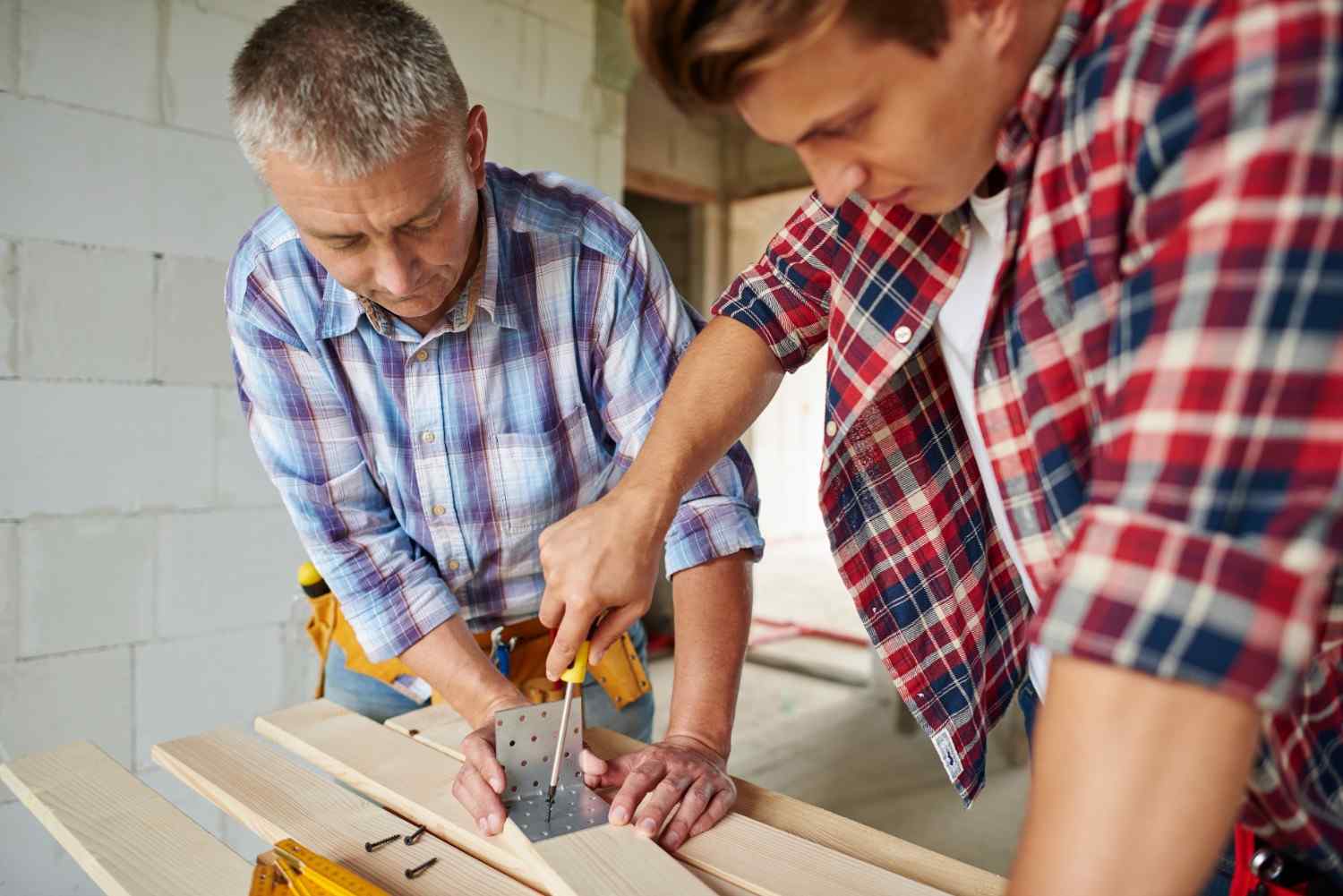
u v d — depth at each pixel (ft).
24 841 6.81
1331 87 1.31
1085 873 1.37
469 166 3.45
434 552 4.26
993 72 1.71
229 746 3.68
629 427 3.95
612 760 3.32
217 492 7.59
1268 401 1.32
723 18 1.50
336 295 3.68
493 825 2.94
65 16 6.66
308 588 4.82
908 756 10.07
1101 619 1.38
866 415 2.99
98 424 6.98
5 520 6.62
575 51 10.24
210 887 2.89
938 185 1.87
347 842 2.98
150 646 7.30
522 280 3.77
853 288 2.69
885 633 3.18
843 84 1.60
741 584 3.75
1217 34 1.42
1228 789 1.36
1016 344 2.08
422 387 3.87
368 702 4.75
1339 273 1.30
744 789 3.30
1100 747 1.38
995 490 2.70
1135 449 1.42
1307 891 2.24
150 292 7.18
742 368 3.01
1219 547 1.33
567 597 2.82
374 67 2.79
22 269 6.59
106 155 6.91
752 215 17.30
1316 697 2.01
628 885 2.56
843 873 2.67
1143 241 1.57
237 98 2.94
